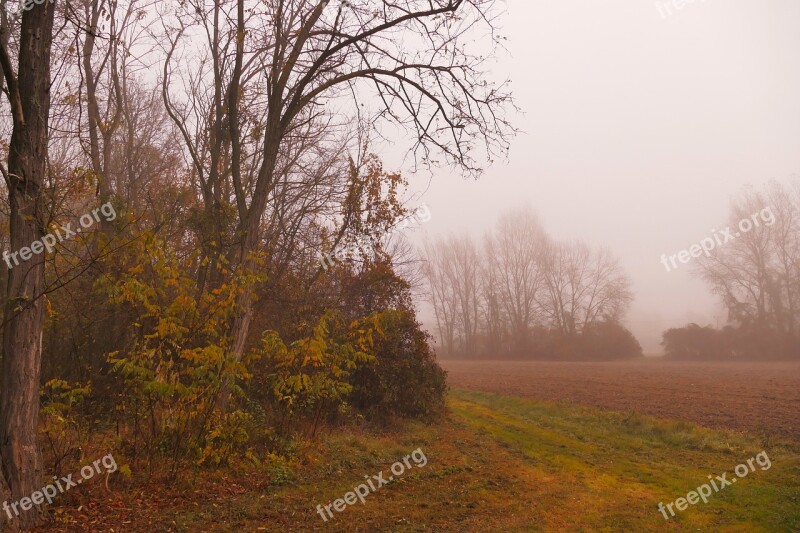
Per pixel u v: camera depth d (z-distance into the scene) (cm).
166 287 1008
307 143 2038
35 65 746
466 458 1257
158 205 1628
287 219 2044
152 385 847
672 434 1575
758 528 758
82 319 1162
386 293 1905
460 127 1425
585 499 930
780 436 1537
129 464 877
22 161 724
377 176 2019
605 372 4522
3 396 680
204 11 1597
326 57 1312
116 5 1544
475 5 1295
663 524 789
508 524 775
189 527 712
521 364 6297
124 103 1891
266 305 1702
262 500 843
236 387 966
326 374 1197
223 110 1694
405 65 1388
